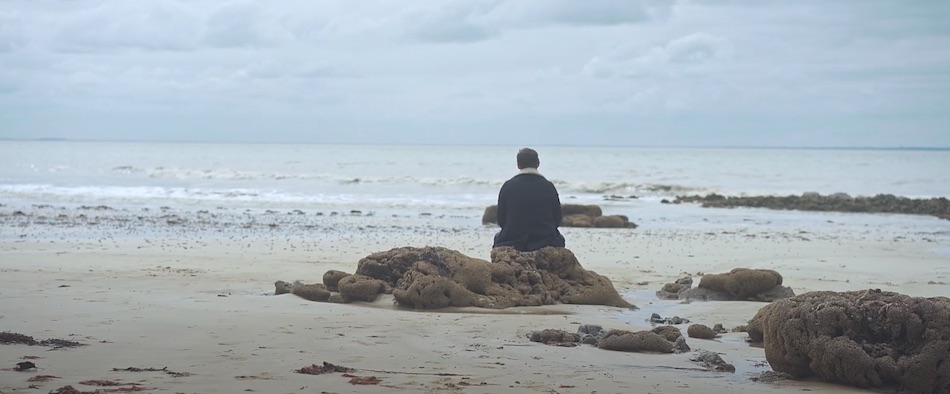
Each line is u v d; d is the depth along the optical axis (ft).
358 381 23.48
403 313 38.24
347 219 98.02
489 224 92.99
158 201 123.65
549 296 42.09
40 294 40.32
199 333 31.17
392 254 43.60
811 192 167.12
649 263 61.11
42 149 480.23
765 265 60.23
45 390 21.39
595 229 92.58
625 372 26.40
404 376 24.57
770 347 26.66
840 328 25.35
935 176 235.40
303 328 33.01
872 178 224.94
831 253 68.74
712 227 96.53
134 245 66.39
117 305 37.42
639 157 437.99
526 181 46.21
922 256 67.15
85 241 69.00
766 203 134.72
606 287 42.96
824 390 24.47
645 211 121.80
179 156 372.58
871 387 24.62
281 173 214.69
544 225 45.83
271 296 42.09
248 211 107.34
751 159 410.72
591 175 234.79
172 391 21.71
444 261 41.78
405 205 122.31
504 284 41.98
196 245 67.26
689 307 42.19
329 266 55.21
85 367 24.61
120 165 263.70
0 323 32.32
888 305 24.99
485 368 26.25
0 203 114.32
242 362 25.96
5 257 56.95
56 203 116.26
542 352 29.55
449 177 209.05
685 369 27.30
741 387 24.67
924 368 23.77
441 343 30.86
